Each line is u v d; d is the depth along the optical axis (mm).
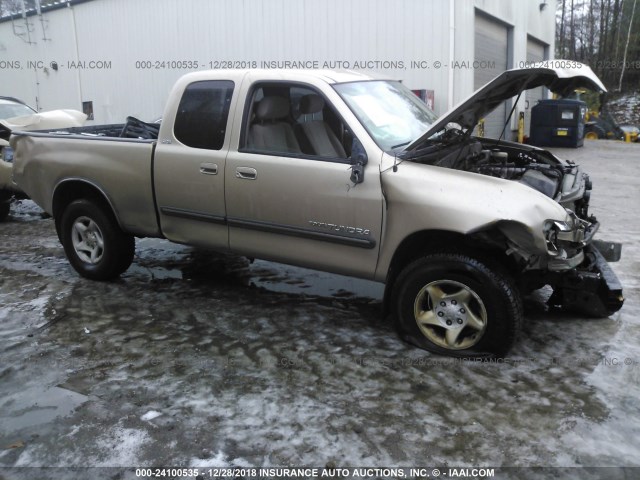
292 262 4332
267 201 4238
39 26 18891
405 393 3447
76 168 5145
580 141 18953
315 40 13312
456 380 3586
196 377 3645
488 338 3727
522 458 2857
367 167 3867
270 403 3342
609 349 3977
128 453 2896
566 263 3697
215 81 4543
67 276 5586
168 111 4711
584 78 4016
